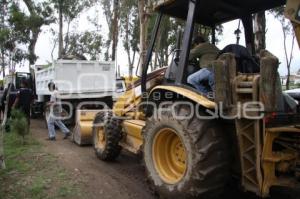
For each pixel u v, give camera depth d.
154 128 4.80
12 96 11.56
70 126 12.44
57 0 29.38
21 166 6.74
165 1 5.15
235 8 5.36
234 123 4.18
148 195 5.29
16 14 27.56
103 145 7.35
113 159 7.30
